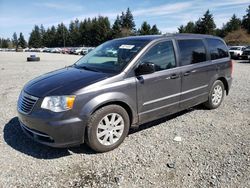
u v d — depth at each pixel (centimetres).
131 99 445
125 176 358
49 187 335
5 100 747
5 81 1098
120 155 418
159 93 490
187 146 449
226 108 672
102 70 463
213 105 650
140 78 456
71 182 346
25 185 338
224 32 9056
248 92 870
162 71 495
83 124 396
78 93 390
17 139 474
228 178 352
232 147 445
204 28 8481
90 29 10438
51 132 383
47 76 478
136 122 466
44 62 2383
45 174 364
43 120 383
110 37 9719
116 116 432
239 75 1342
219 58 654
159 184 340
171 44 527
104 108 413
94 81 412
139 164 390
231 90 905
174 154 420
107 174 364
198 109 660
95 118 405
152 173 365
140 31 9269
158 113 499
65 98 385
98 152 425
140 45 487
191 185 337
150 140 472
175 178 353
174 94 521
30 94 413
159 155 417
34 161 398
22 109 421
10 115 606
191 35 591
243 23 9294
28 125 407
